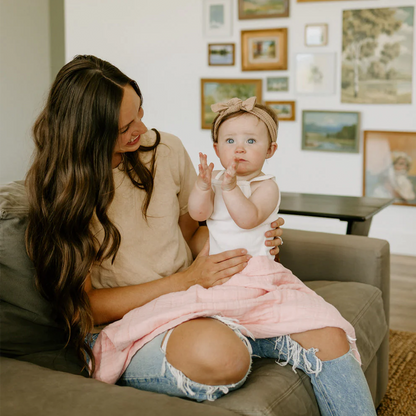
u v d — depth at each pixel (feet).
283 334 4.23
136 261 4.73
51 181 4.28
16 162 7.22
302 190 15.48
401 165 14.17
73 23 17.47
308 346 4.18
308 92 14.92
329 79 14.65
